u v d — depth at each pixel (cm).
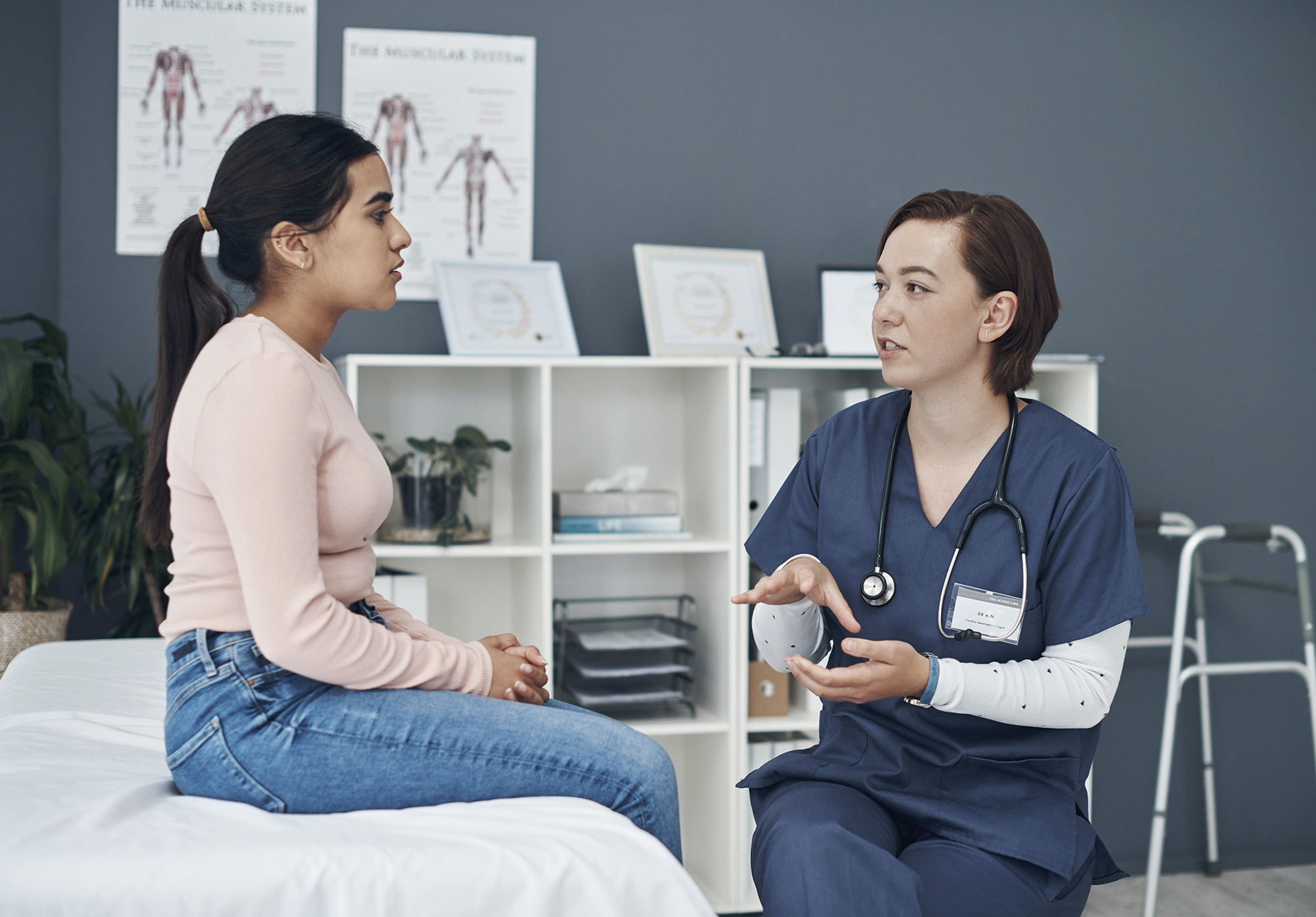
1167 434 300
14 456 226
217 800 109
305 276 117
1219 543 300
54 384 236
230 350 106
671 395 280
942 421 129
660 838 113
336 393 115
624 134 276
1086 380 254
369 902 94
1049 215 295
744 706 245
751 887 244
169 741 109
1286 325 305
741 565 245
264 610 101
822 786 126
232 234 115
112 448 239
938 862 117
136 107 256
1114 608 120
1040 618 125
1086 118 296
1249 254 303
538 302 259
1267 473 304
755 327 269
